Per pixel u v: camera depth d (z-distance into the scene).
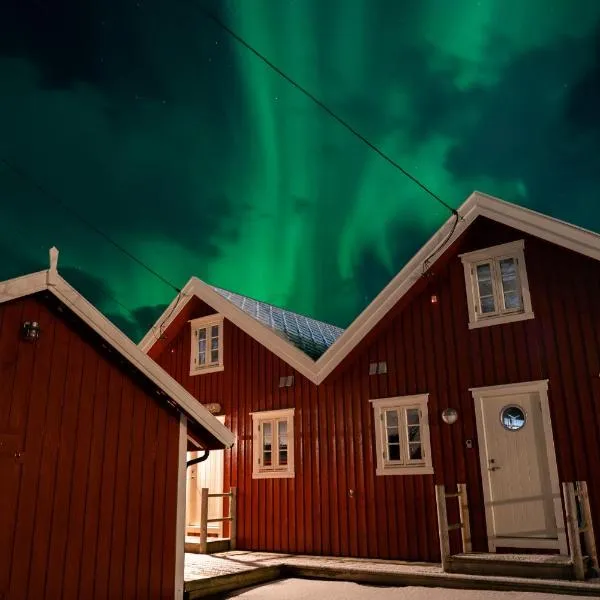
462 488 9.71
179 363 14.78
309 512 11.77
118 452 7.21
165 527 7.56
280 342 12.78
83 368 7.05
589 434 9.22
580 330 9.62
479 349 10.52
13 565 5.96
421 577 8.77
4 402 6.23
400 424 11.10
